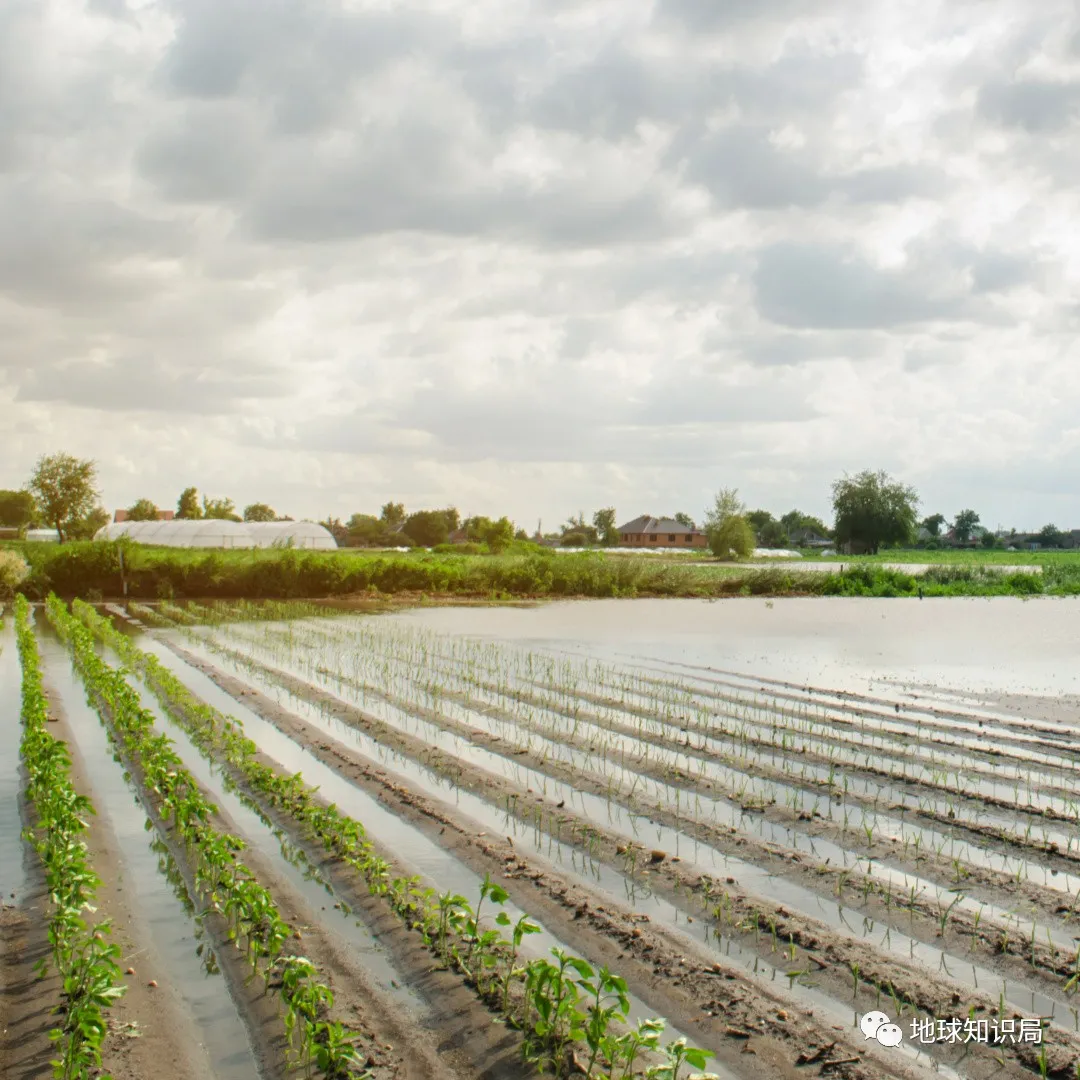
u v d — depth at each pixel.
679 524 166.00
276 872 10.70
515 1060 7.15
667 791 13.88
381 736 17.12
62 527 91.69
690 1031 7.52
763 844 11.52
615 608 45.38
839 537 134.62
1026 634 34.12
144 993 8.16
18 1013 7.85
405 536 126.06
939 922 9.40
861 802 13.30
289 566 51.28
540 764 15.27
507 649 29.56
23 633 28.06
